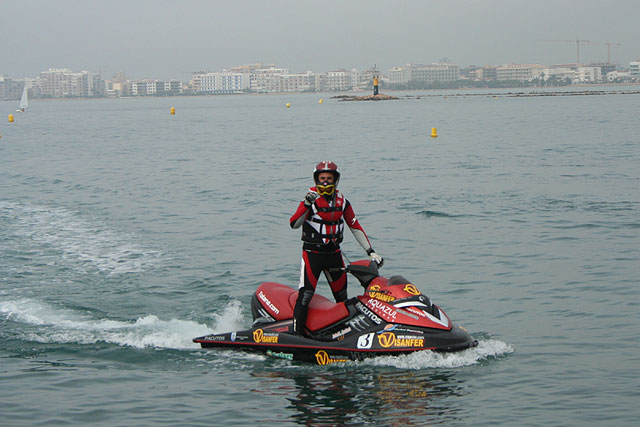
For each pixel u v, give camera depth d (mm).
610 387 7312
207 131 59500
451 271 12273
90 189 23234
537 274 11930
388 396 7191
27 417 6805
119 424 6645
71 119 96188
